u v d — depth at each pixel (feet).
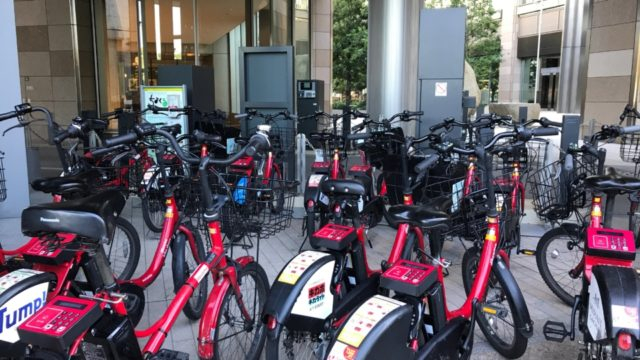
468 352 7.70
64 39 37.32
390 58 25.45
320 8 48.21
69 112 38.17
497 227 8.54
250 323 8.47
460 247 15.30
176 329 10.27
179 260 9.46
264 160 17.13
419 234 9.58
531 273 13.33
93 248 6.60
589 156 11.87
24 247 10.35
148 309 11.23
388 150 14.25
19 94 18.38
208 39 39.17
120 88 38.32
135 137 8.36
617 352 6.07
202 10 38.47
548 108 96.32
